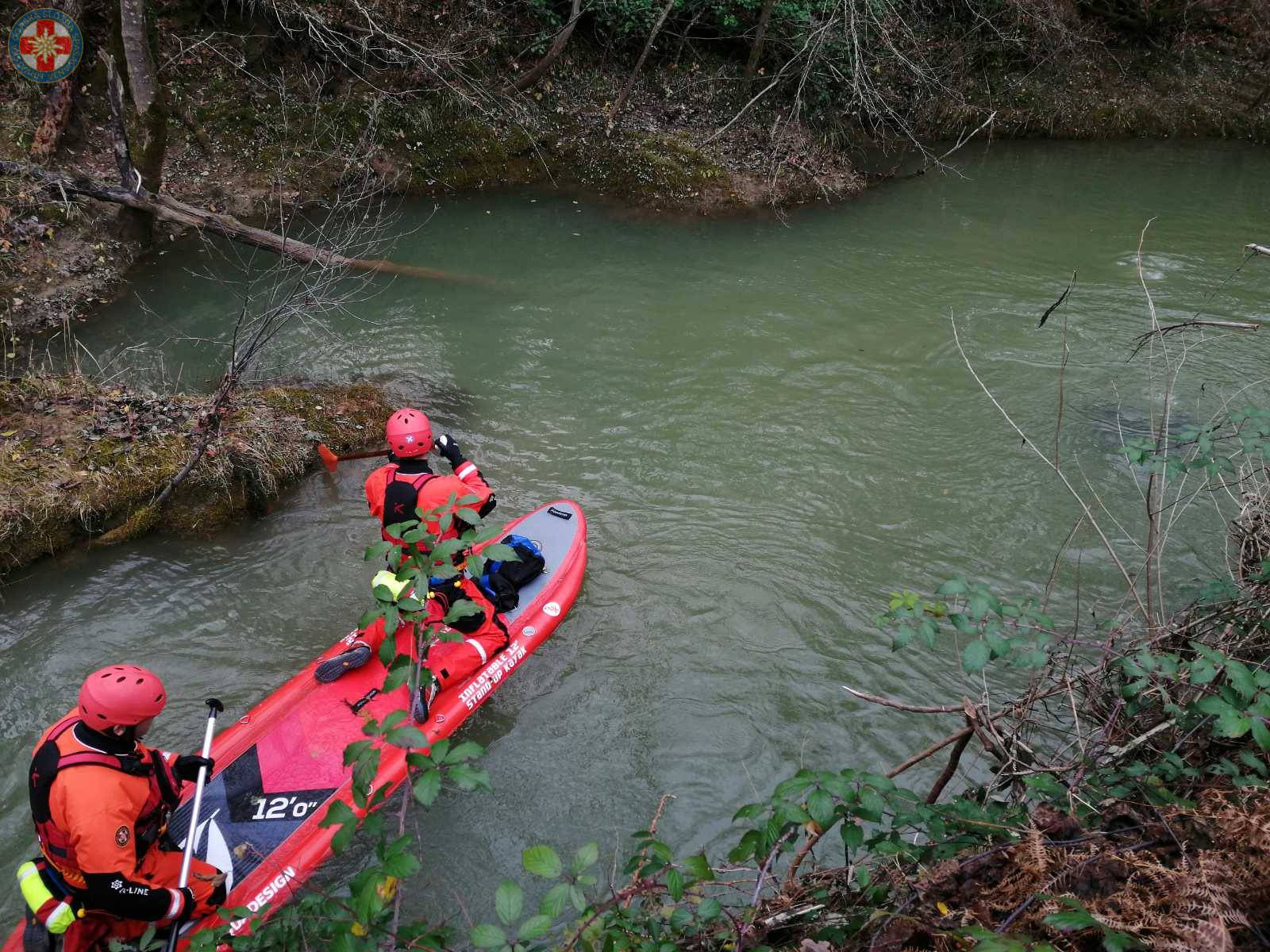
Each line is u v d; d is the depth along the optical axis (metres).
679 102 13.67
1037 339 9.29
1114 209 13.13
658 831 4.32
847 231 11.93
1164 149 16.02
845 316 9.63
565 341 8.90
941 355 8.94
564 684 5.11
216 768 4.02
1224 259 11.40
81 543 5.90
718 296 9.96
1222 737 3.00
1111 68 16.88
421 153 12.03
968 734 3.25
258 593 5.73
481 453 7.16
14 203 9.03
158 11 11.09
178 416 6.78
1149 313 9.84
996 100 15.90
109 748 2.95
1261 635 3.37
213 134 11.08
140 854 3.11
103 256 9.31
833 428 7.73
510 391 8.04
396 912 2.36
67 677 5.07
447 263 10.34
